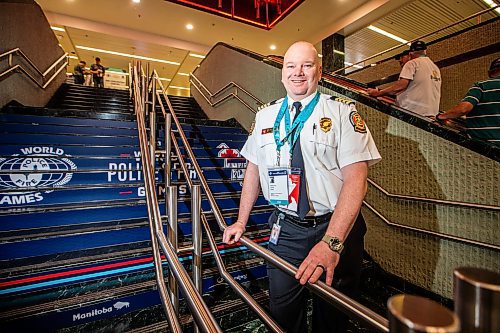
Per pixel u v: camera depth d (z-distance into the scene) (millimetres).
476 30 3621
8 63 3033
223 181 2559
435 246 1635
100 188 2037
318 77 1111
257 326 1627
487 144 1378
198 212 1344
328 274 790
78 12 7375
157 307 1530
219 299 1708
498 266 1373
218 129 3732
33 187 1888
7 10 3064
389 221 1879
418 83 2295
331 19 7469
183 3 6871
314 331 1277
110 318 1426
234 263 1871
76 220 1799
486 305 277
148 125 3340
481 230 1426
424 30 7496
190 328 1449
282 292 1173
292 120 1124
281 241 1154
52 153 2271
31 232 1639
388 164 1879
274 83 3375
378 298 1938
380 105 1884
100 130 2803
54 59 4781
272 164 1150
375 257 2008
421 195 1685
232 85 4465
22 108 2848
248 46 9203
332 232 858
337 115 1059
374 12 6660
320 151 1040
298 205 1076
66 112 3107
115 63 11031
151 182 1530
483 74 3557
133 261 1615
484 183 1392
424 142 1656
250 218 2229
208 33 8445
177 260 900
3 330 1241
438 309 254
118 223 1859
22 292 1351
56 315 1319
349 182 956
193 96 6641
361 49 8938
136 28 8250
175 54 9852
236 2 7527
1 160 1989
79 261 1514
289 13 7117
